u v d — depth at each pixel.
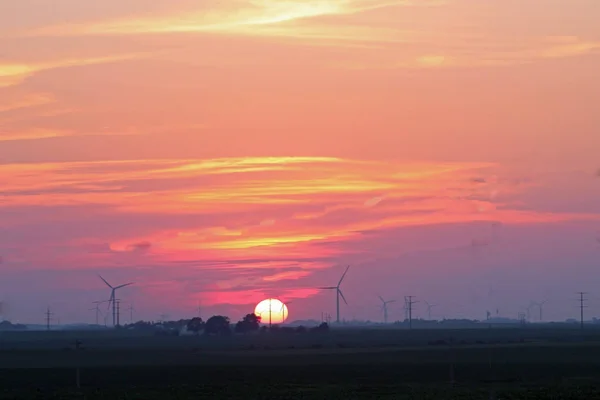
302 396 134.75
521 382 166.75
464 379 176.12
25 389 158.88
